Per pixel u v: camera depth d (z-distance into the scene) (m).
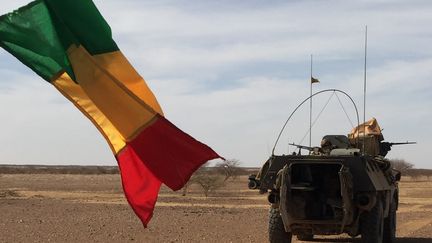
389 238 15.35
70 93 7.33
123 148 7.43
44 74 7.23
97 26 7.10
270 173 13.10
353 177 12.67
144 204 7.52
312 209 13.36
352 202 12.62
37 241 15.12
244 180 75.06
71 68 7.10
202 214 23.78
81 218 21.31
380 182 13.52
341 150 14.40
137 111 7.22
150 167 7.25
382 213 13.72
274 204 13.20
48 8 6.95
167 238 15.73
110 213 23.61
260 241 15.33
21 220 20.45
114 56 7.32
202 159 7.22
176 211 25.39
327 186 13.44
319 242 16.22
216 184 47.06
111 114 7.24
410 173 100.31
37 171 109.00
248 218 21.89
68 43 7.08
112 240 15.34
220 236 16.23
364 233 13.18
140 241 15.19
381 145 17.22
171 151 7.27
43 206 27.69
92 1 7.03
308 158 12.90
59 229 17.69
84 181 72.38
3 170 108.94
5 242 14.92
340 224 12.88
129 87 7.43
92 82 7.18
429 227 19.55
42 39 7.02
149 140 7.27
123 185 7.48
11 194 39.47
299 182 13.44
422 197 42.78
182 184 7.24
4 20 6.92
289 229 13.09
